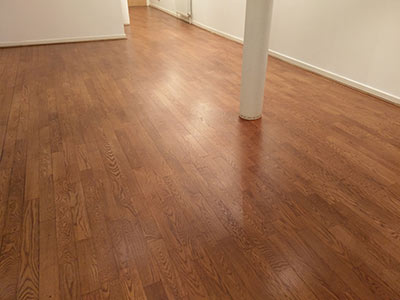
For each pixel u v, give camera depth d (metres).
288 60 4.12
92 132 2.46
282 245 1.50
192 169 2.04
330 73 3.55
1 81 3.43
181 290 1.29
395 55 2.83
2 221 1.62
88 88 3.28
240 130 2.51
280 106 2.93
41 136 2.39
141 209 1.71
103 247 1.48
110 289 1.29
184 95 3.15
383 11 2.81
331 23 3.37
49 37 4.96
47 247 1.48
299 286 1.31
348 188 1.88
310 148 2.28
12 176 1.95
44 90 3.21
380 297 1.26
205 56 4.42
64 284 1.32
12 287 1.30
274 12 4.12
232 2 4.97
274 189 1.87
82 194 1.81
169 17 7.27
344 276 1.35
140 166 2.06
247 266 1.40
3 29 4.66
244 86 2.54
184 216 1.67
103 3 5.01
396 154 2.21
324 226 1.61
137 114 2.75
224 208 1.72
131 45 4.94
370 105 2.95
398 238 1.53
